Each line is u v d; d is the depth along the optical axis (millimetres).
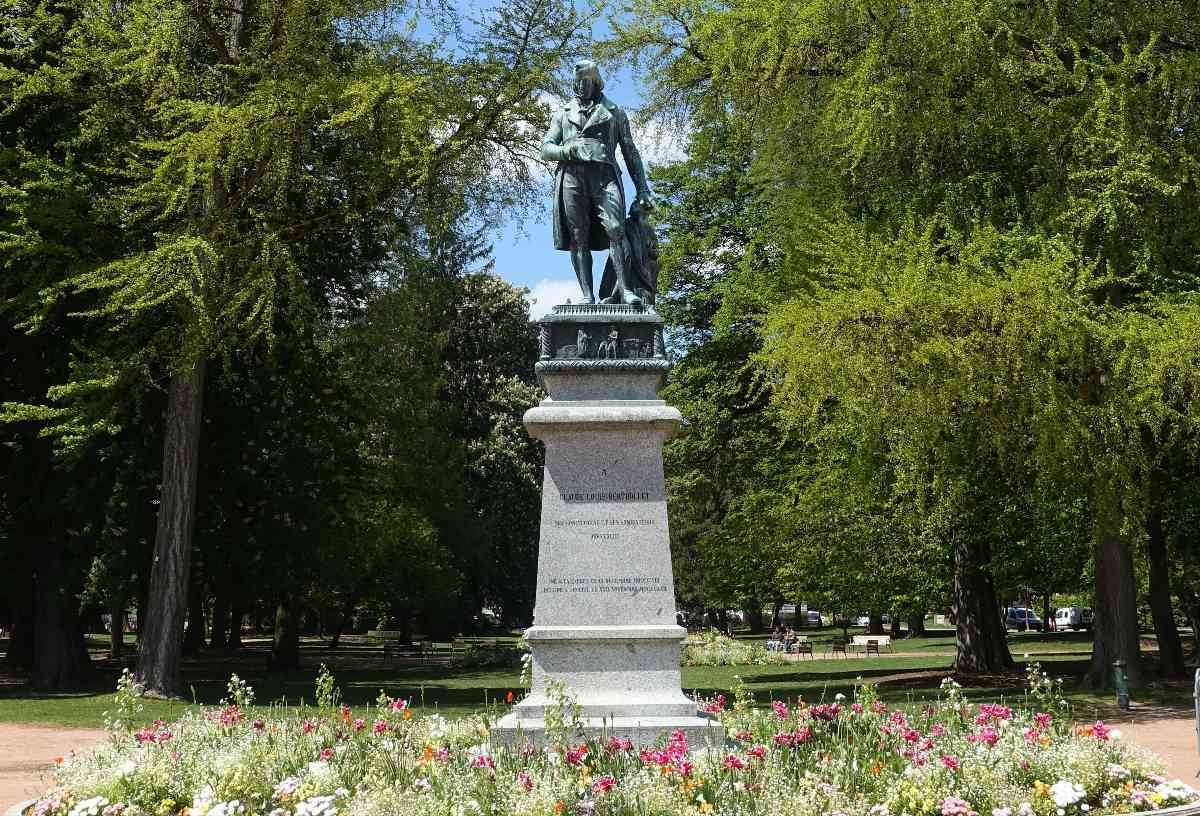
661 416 10086
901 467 21266
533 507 56281
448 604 52906
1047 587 35562
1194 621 34125
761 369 21859
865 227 21203
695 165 30703
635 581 9969
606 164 11234
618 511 10094
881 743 9133
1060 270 18344
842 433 22203
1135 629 22547
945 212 21109
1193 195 20141
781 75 21328
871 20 20750
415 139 21719
